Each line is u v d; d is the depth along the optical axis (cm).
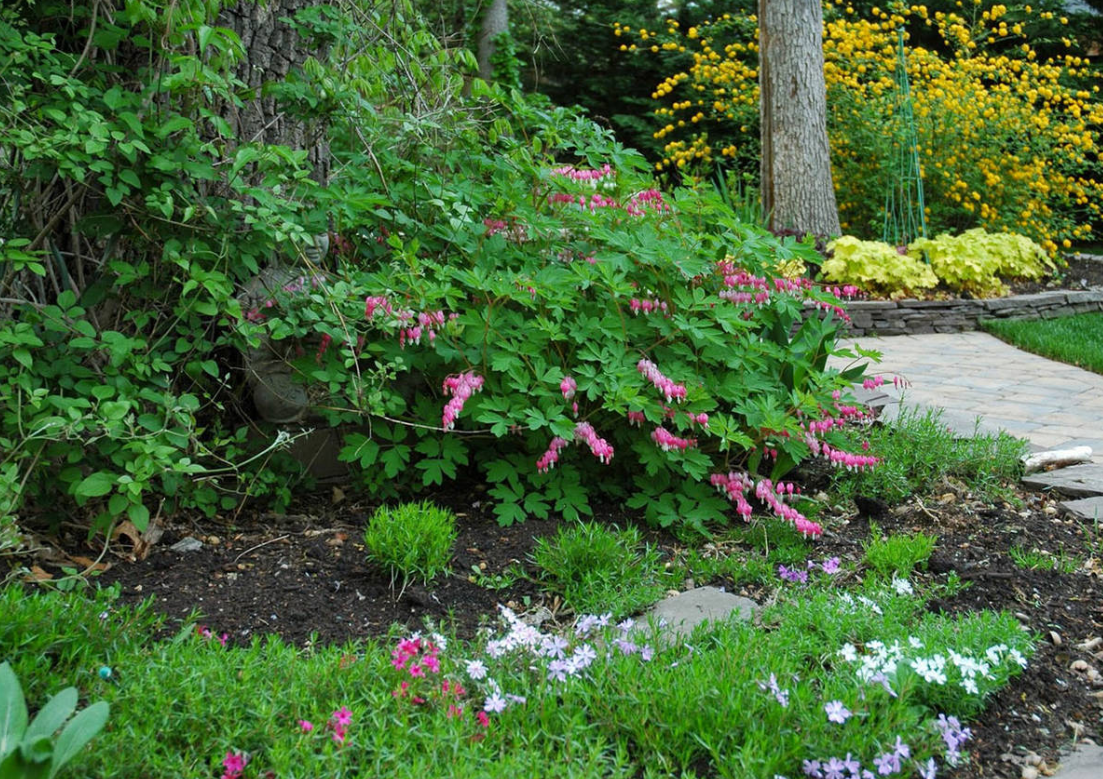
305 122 433
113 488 355
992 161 1181
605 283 402
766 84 1082
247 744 224
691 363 425
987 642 282
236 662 253
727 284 437
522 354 386
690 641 282
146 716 226
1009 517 406
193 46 391
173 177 357
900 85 1162
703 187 459
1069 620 319
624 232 433
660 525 389
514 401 388
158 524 369
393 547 325
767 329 459
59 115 323
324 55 446
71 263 405
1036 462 459
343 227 420
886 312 915
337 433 418
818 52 1070
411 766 218
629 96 1833
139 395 343
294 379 388
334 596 321
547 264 436
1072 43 1378
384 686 249
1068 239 1220
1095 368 740
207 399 401
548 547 345
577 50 1778
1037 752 252
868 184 1187
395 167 437
